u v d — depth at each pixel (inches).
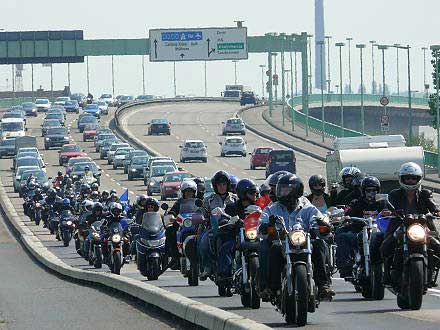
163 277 2588.6
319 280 1393.9
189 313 1358.3
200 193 2175.2
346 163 4421.8
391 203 1549.0
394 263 1519.4
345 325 1344.7
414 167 1531.7
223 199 1814.7
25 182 7204.7
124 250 2792.8
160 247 2452.0
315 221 1396.4
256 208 1589.6
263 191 1967.3
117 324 1454.2
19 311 1717.5
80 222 3444.9
